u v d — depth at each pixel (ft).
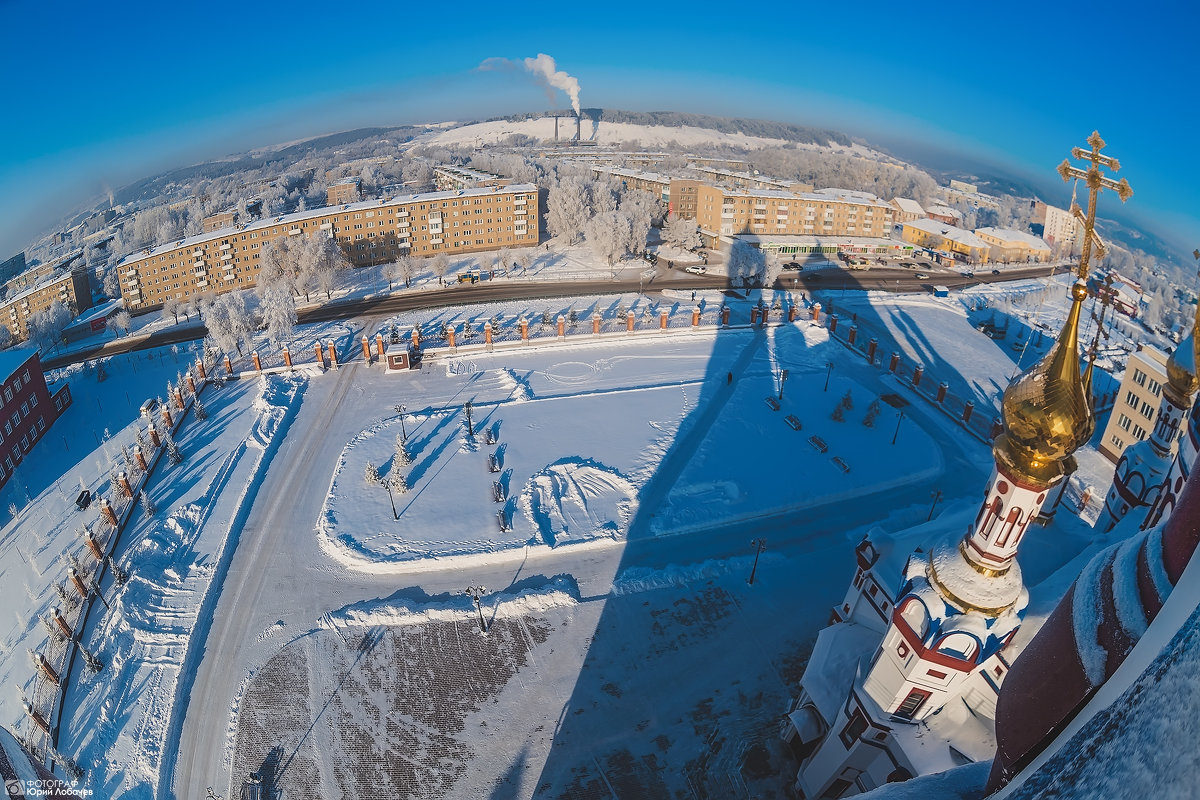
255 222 469.98
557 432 250.57
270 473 231.71
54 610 160.76
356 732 144.97
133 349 369.09
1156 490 118.83
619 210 529.04
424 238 486.79
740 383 289.74
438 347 325.42
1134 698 28.17
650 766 136.98
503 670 157.99
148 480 226.99
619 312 354.33
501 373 296.30
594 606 175.42
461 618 171.73
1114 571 41.68
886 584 124.77
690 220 511.40
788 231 542.16
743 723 145.28
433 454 238.07
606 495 216.54
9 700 153.28
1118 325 387.96
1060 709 41.06
